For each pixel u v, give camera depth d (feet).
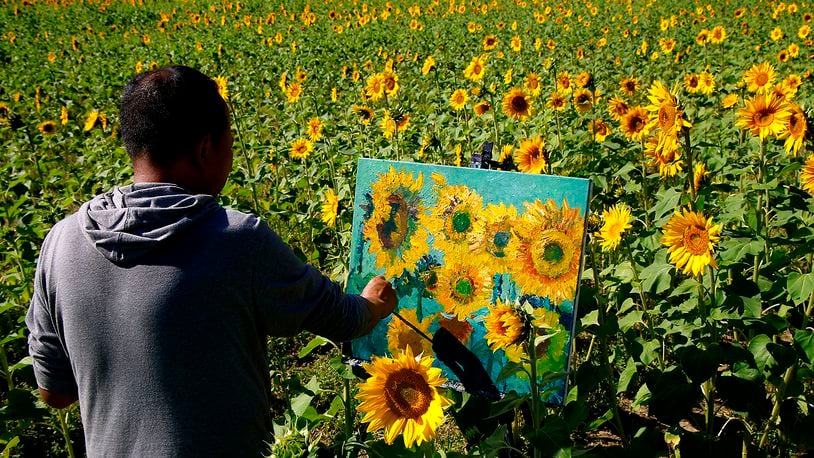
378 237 8.88
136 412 5.41
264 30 73.36
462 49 53.52
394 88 22.11
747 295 8.95
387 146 22.43
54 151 30.30
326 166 20.62
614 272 11.59
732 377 9.00
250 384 5.66
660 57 44.19
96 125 29.48
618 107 18.98
